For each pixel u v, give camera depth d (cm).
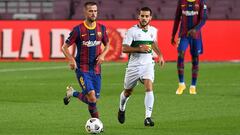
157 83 5678
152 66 3406
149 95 3334
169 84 5591
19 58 7944
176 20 4941
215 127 3331
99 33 3244
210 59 7756
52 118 3681
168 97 4662
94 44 3241
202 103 4322
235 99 4528
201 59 7775
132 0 9106
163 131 3222
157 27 7762
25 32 7912
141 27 3453
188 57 7788
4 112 3919
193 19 4922
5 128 3322
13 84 5600
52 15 9219
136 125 3431
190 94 4853
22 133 3166
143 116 3769
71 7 9119
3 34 7950
